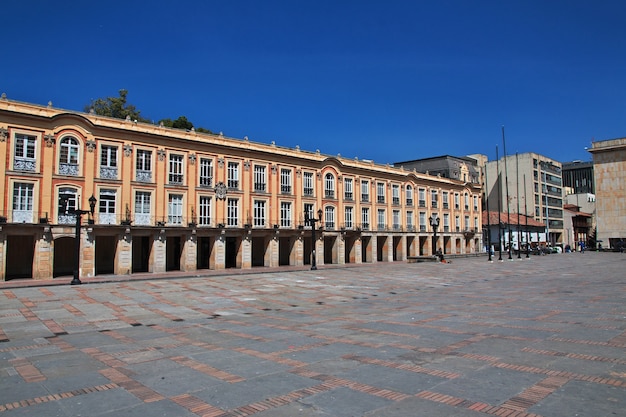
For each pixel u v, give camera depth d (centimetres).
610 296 1753
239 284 2650
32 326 1358
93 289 2352
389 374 755
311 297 2058
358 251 5653
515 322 1222
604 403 597
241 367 828
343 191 5578
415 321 1297
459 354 877
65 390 709
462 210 7581
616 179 8125
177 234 4078
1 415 600
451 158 7600
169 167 4066
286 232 4872
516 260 5425
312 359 873
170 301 1928
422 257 5181
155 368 836
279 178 4881
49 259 3384
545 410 578
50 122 3428
